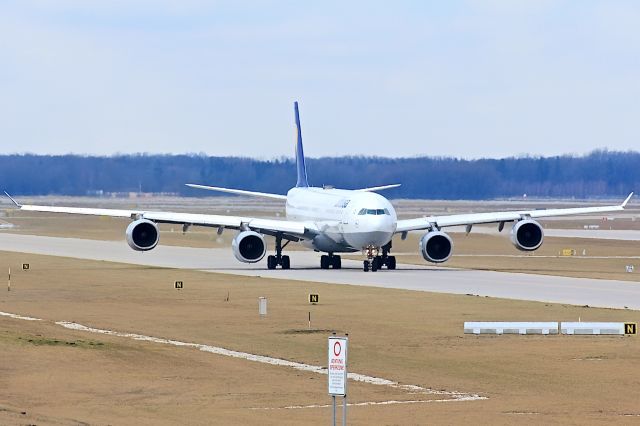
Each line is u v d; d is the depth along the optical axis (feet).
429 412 428.97
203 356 552.82
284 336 621.31
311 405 441.27
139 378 495.82
